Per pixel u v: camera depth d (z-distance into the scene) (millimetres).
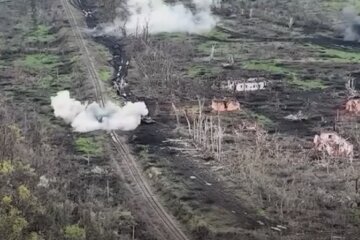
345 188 144750
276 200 138625
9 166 131750
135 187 149750
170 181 150125
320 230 126125
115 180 152375
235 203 138375
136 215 134625
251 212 134125
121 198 141750
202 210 134500
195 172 155875
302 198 139375
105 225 125812
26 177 134625
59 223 119688
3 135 156000
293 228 126875
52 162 157375
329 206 136375
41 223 117188
